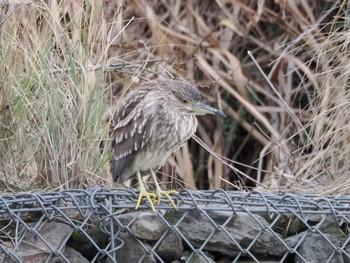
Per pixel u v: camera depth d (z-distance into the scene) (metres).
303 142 11.66
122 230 7.79
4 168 9.47
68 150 9.20
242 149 14.67
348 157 10.91
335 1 13.91
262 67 14.59
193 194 8.16
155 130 8.53
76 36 9.86
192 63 13.92
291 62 13.82
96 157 9.56
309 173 10.95
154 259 7.77
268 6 14.91
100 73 9.70
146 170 8.72
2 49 9.90
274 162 12.60
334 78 11.57
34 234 7.70
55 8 10.05
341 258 8.05
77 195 7.80
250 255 7.82
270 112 14.30
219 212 7.97
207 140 14.39
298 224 8.17
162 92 8.62
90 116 9.41
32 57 9.95
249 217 7.99
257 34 14.98
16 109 9.76
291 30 14.38
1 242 7.73
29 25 10.19
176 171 13.27
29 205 7.86
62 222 7.89
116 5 11.78
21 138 9.68
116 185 9.76
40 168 9.28
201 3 15.09
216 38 14.59
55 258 7.65
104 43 10.19
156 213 7.80
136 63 11.94
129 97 8.80
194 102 8.68
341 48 12.12
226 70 14.69
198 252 7.77
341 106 11.20
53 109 9.30
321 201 8.30
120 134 8.70
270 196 8.16
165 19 14.48
